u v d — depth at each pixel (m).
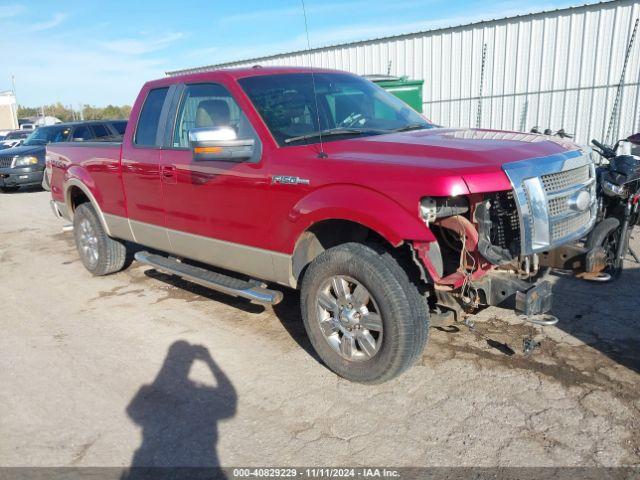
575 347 4.11
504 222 3.37
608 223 4.83
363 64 15.52
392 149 3.63
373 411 3.46
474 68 13.28
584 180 3.77
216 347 4.49
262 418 3.46
